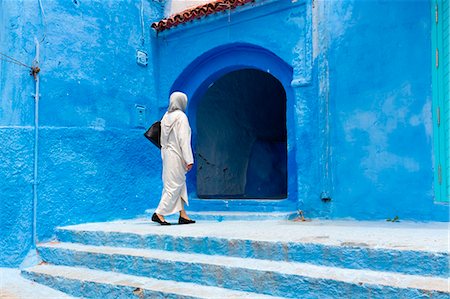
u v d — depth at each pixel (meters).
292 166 6.98
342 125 6.48
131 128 7.63
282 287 3.72
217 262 4.20
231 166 10.94
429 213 5.75
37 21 6.36
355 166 6.34
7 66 6.23
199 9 7.66
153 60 8.27
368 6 6.38
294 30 6.93
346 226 5.50
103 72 7.22
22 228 5.89
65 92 6.60
